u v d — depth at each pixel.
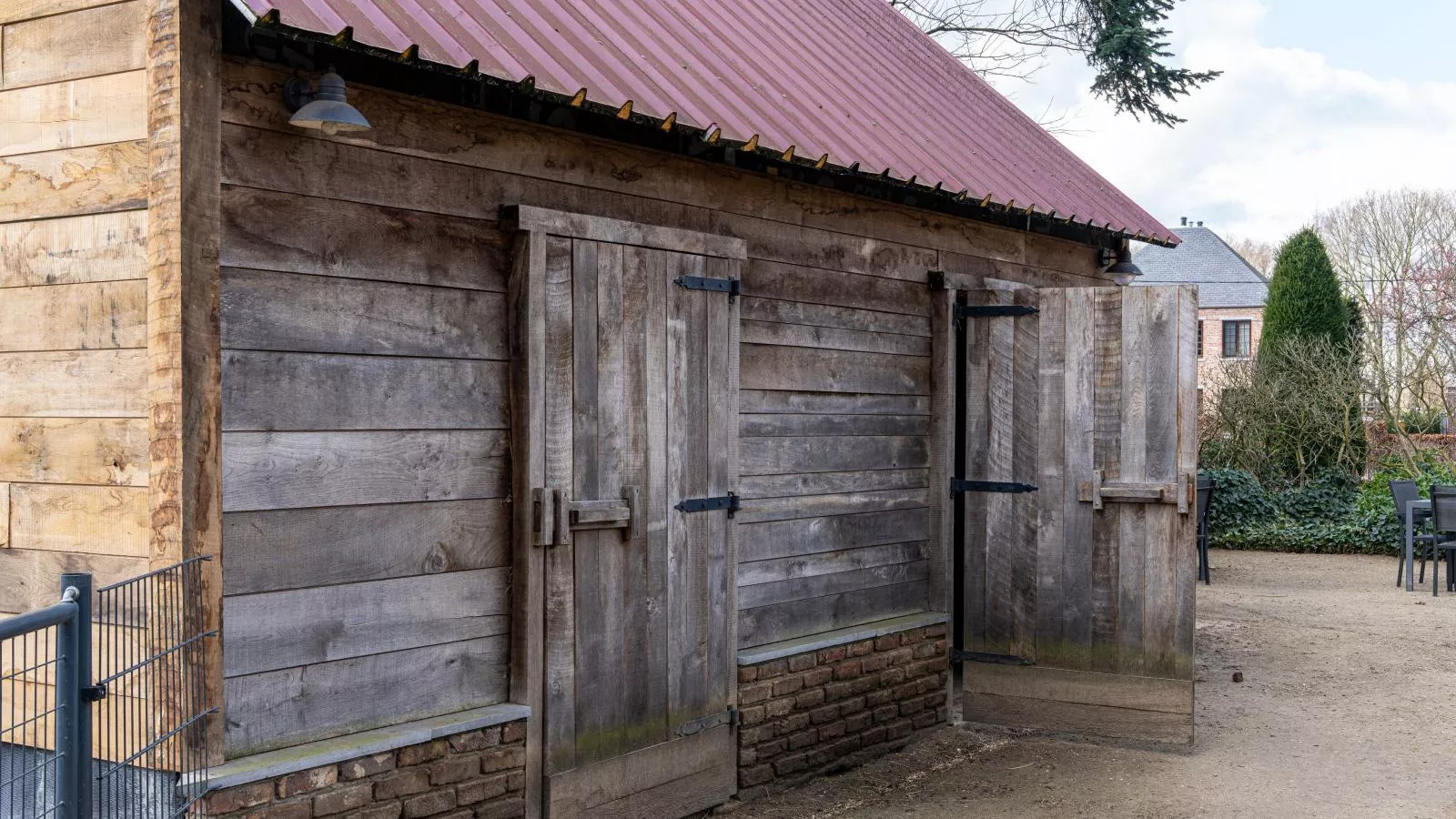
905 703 6.84
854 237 6.48
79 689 3.13
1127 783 6.17
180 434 3.51
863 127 6.43
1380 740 7.02
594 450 4.85
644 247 5.07
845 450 6.50
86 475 3.75
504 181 4.58
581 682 4.80
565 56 4.70
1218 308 42.84
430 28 4.13
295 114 3.74
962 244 7.35
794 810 5.67
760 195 5.84
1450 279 20.62
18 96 3.88
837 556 6.45
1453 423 19.72
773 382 5.96
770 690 5.86
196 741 3.55
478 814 4.41
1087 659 6.96
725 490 5.54
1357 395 18.48
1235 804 5.82
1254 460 18.73
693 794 5.39
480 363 4.50
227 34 3.64
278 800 3.74
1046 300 7.03
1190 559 6.73
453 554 4.41
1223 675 8.78
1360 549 15.75
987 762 6.57
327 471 3.97
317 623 3.95
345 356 4.02
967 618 7.26
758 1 7.55
